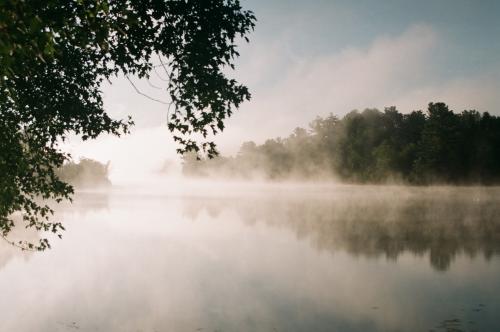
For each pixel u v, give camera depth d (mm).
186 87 7699
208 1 7445
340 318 13055
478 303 14320
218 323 12602
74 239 30016
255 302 14727
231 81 7852
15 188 7215
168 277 18359
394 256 23500
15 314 13320
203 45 7438
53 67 7543
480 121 95125
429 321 12586
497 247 26156
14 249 24703
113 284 17328
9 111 6988
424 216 46094
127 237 31688
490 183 93812
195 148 7812
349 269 20203
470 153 91000
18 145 7223
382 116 138375
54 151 8227
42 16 3984
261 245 27906
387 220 42906
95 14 4234
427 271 19531
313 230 36062
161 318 12914
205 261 22219
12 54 3838
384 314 13281
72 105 8086
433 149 92938
